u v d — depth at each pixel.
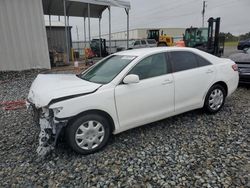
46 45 12.00
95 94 3.37
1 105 6.11
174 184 2.72
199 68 4.54
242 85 7.74
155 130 4.19
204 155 3.30
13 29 11.11
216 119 4.64
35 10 11.45
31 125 4.63
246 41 24.36
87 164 3.17
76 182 2.81
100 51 20.77
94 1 13.29
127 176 2.89
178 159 3.22
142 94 3.76
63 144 3.72
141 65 3.88
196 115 4.86
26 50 11.54
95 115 3.39
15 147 3.73
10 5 10.88
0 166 3.19
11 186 2.77
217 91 4.86
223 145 3.58
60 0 15.59
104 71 4.04
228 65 5.04
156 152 3.43
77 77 4.34
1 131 4.40
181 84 4.21
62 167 3.12
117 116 3.59
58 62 14.18
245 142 3.66
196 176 2.84
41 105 3.24
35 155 3.44
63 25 19.92
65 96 3.20
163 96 4.01
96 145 3.47
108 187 2.71
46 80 4.11
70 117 3.19
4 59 11.10
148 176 2.88
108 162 3.20
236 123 4.42
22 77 10.18
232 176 2.82
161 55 4.14
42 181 2.85
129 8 15.09
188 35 21.50
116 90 3.54
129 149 3.54
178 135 3.97
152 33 29.09
